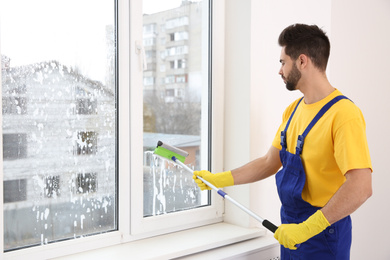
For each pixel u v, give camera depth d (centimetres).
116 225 179
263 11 199
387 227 280
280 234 134
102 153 172
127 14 172
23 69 150
